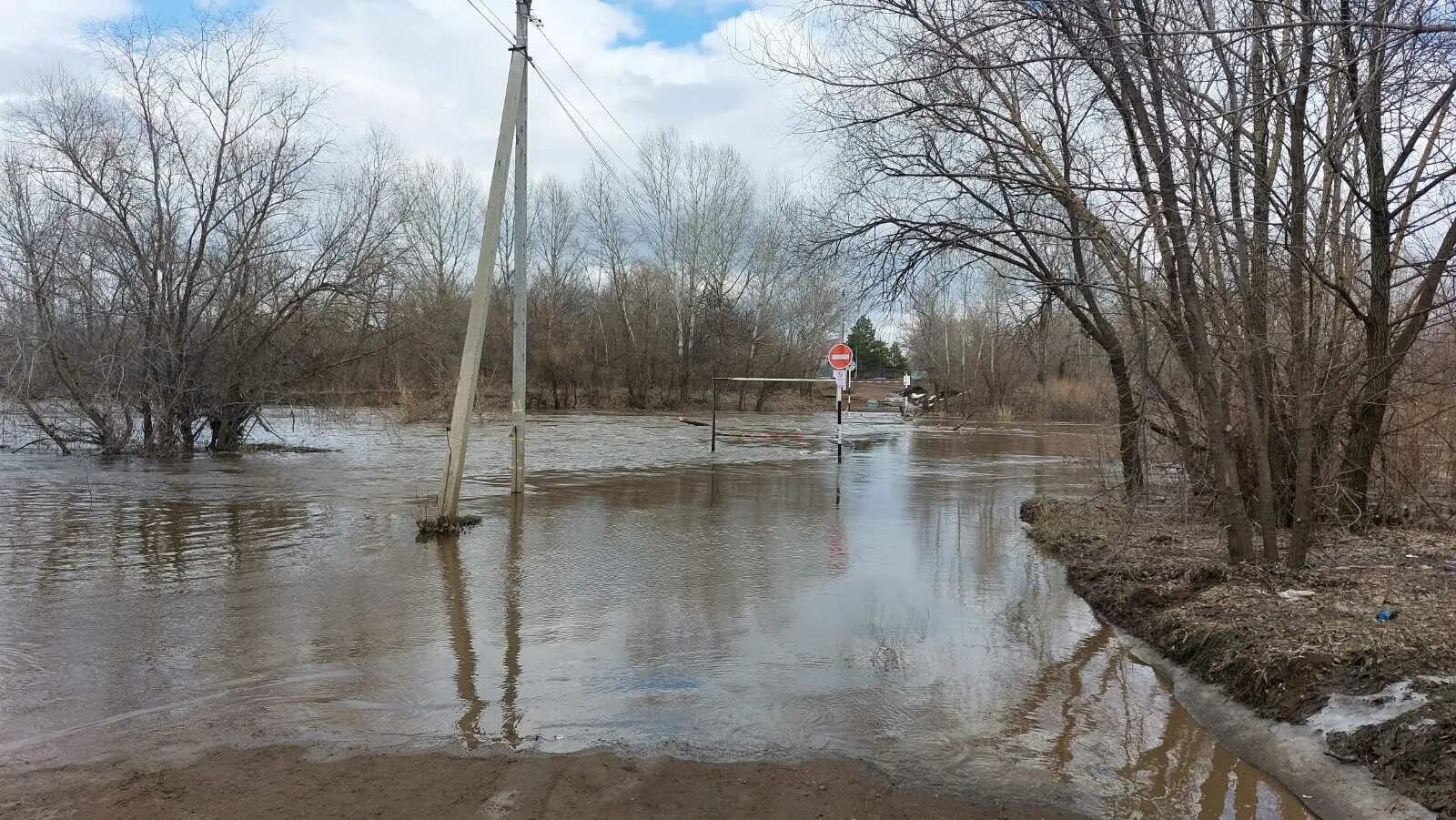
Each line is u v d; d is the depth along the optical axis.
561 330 48.66
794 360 51.62
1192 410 9.38
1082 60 6.67
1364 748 4.09
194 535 9.88
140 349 18.83
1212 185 6.64
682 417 43.03
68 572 7.96
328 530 10.28
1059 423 34.72
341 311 21.30
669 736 4.49
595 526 10.87
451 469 10.15
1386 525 9.82
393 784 3.87
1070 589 7.94
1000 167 8.66
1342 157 7.52
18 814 3.53
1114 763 4.32
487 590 7.51
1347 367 8.06
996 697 5.20
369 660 5.62
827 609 7.11
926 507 13.10
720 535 10.40
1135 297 7.14
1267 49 6.14
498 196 10.20
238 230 19.94
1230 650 5.38
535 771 4.02
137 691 5.01
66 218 18.17
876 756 4.32
